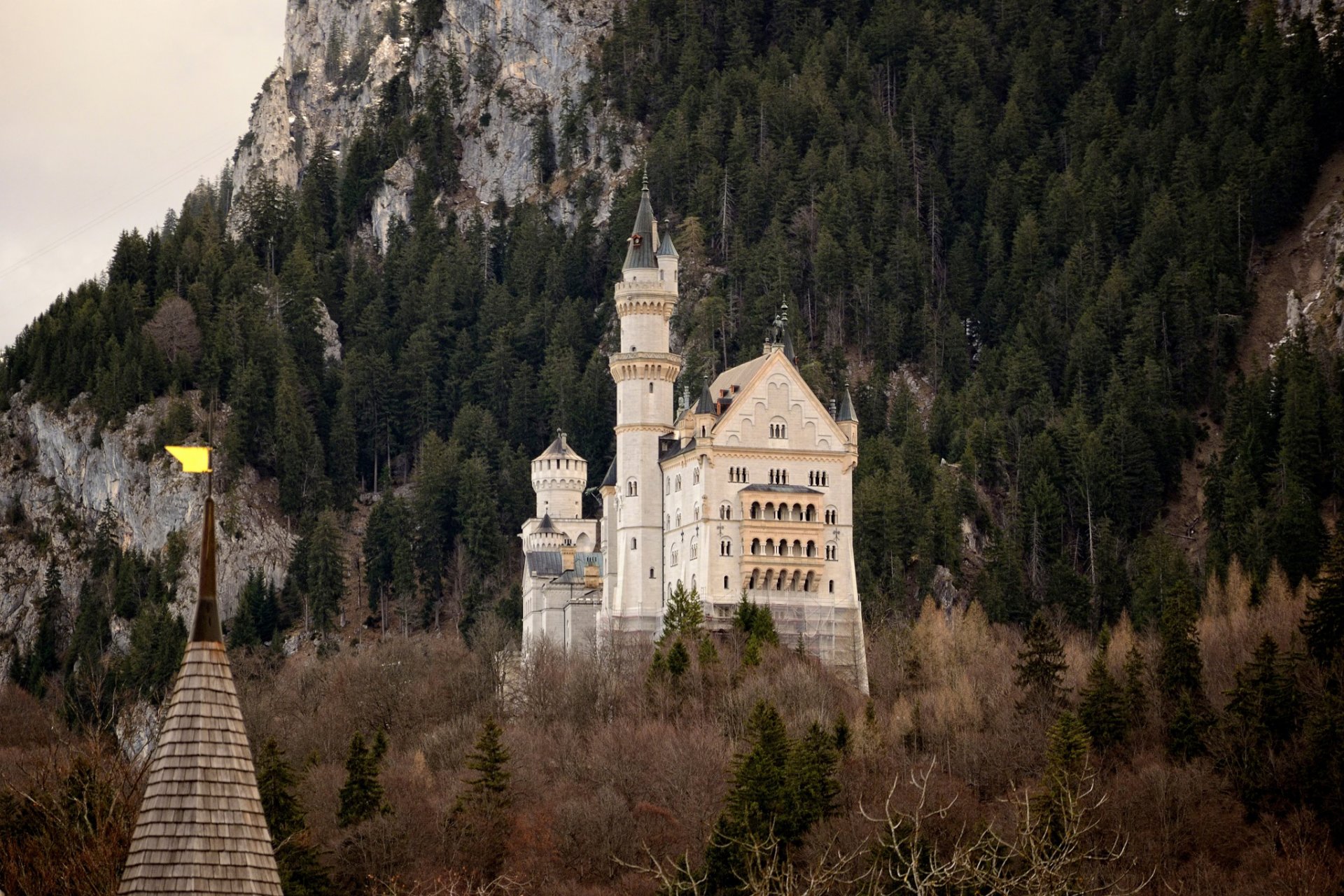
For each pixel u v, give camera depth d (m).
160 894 46.00
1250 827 170.38
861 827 158.50
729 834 149.12
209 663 48.34
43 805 89.62
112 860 80.38
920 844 136.25
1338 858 160.62
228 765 47.50
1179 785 171.38
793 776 160.75
